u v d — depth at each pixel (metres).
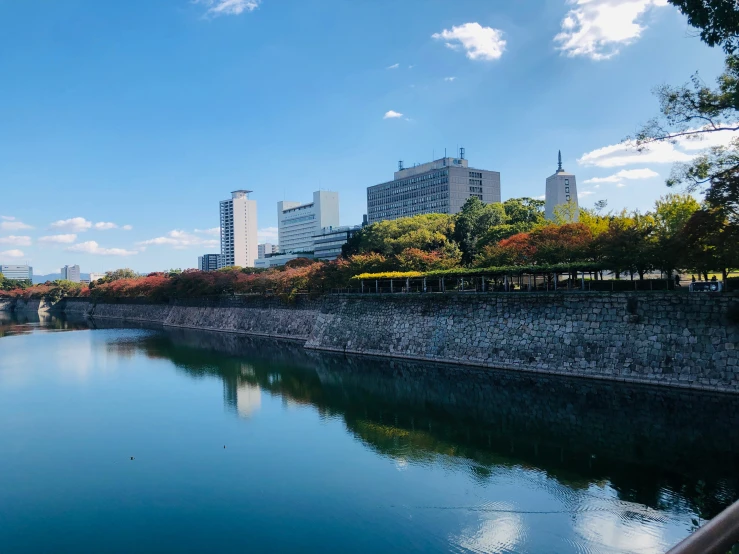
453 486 27.25
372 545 22.16
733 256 34.06
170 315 124.81
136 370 61.72
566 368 45.69
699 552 3.59
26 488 28.52
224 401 46.53
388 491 27.02
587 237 55.09
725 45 26.73
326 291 82.06
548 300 48.56
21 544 22.91
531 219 98.38
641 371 41.00
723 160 32.22
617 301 43.62
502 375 48.97
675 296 40.19
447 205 174.12
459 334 55.69
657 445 30.97
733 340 36.84
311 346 74.62
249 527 23.97
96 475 30.12
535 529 22.59
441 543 22.05
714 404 35.84
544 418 37.44
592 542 21.31
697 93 30.12
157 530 23.94
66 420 41.12
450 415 39.66
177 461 32.06
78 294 188.00
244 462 31.62
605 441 32.25
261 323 95.62
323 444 34.44
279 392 49.38
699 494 24.34
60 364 66.69
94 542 23.00
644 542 21.03
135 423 40.09
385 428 37.28
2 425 39.88
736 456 28.58
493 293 53.38
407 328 61.81
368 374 55.22
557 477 27.47
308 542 22.56
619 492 25.30
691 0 25.72
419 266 73.81
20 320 151.88
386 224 109.12
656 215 61.03
